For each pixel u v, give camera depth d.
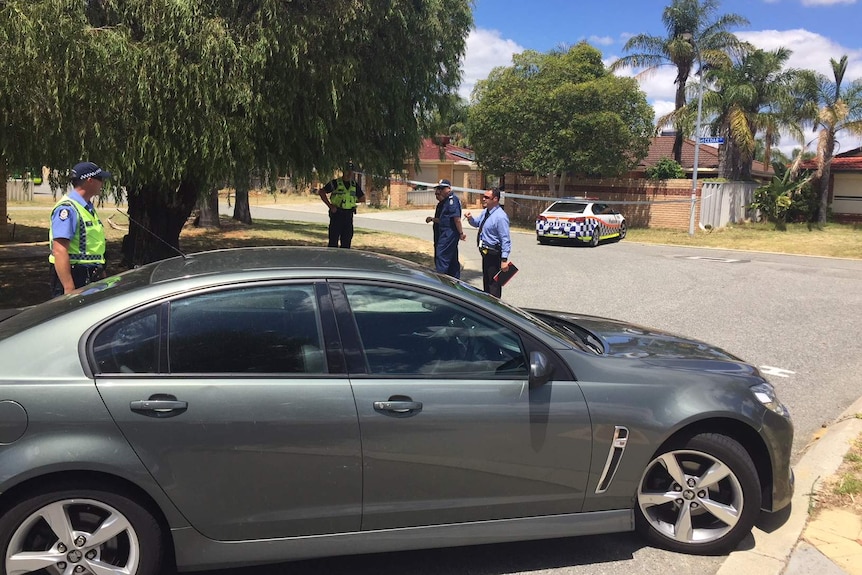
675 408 3.23
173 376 2.78
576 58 25.14
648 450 3.21
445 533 3.05
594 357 3.28
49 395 2.63
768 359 7.04
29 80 7.05
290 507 2.86
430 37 10.64
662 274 13.64
